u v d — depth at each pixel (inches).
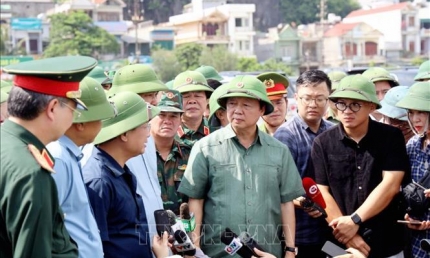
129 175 158.9
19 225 114.3
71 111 126.9
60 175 134.8
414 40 2723.9
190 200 179.3
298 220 201.9
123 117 155.1
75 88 127.0
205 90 227.0
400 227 197.6
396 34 2682.1
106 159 154.6
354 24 2598.4
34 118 121.9
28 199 114.3
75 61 129.2
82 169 152.9
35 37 2561.5
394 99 227.6
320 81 209.9
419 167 196.5
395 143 190.9
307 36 2623.0
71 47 2281.0
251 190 175.3
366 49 2613.2
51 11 2886.3
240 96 173.3
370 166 190.1
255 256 164.2
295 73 2581.2
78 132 142.8
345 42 2573.8
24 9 3034.0
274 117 236.8
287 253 179.2
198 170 177.6
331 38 2596.0
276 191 178.2
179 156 201.9
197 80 227.3
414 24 2731.3
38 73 120.7
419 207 189.3
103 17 2780.5
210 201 177.8
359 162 191.0
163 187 197.6
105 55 2358.5
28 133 121.0
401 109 225.1
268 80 234.8
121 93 159.6
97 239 141.9
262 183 175.9
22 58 2132.1
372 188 190.1
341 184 192.1
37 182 115.5
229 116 177.2
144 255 156.8
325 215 188.7
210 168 177.5
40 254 115.2
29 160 117.0
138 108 157.2
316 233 200.7
